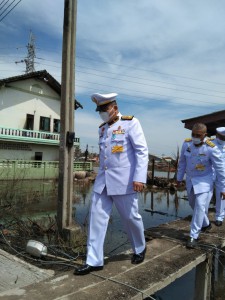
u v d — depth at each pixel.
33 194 13.36
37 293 3.14
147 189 19.05
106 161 3.62
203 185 4.95
